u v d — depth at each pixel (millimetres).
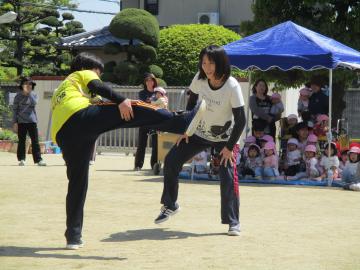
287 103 22016
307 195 11602
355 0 17766
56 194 11031
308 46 13219
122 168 16156
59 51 40500
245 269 6145
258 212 9586
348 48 14273
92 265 6203
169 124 6641
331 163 13172
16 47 40656
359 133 27297
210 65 7434
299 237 7742
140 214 9156
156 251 6855
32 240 7336
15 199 10438
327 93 15758
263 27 18297
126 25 28797
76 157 6781
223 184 7781
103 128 6645
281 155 14180
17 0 39406
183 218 8922
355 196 11578
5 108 25609
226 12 38469
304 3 17359
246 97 21562
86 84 6680
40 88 24156
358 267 6305
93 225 8297
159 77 29031
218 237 7641
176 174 7859
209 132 7738
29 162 17531
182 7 39219
